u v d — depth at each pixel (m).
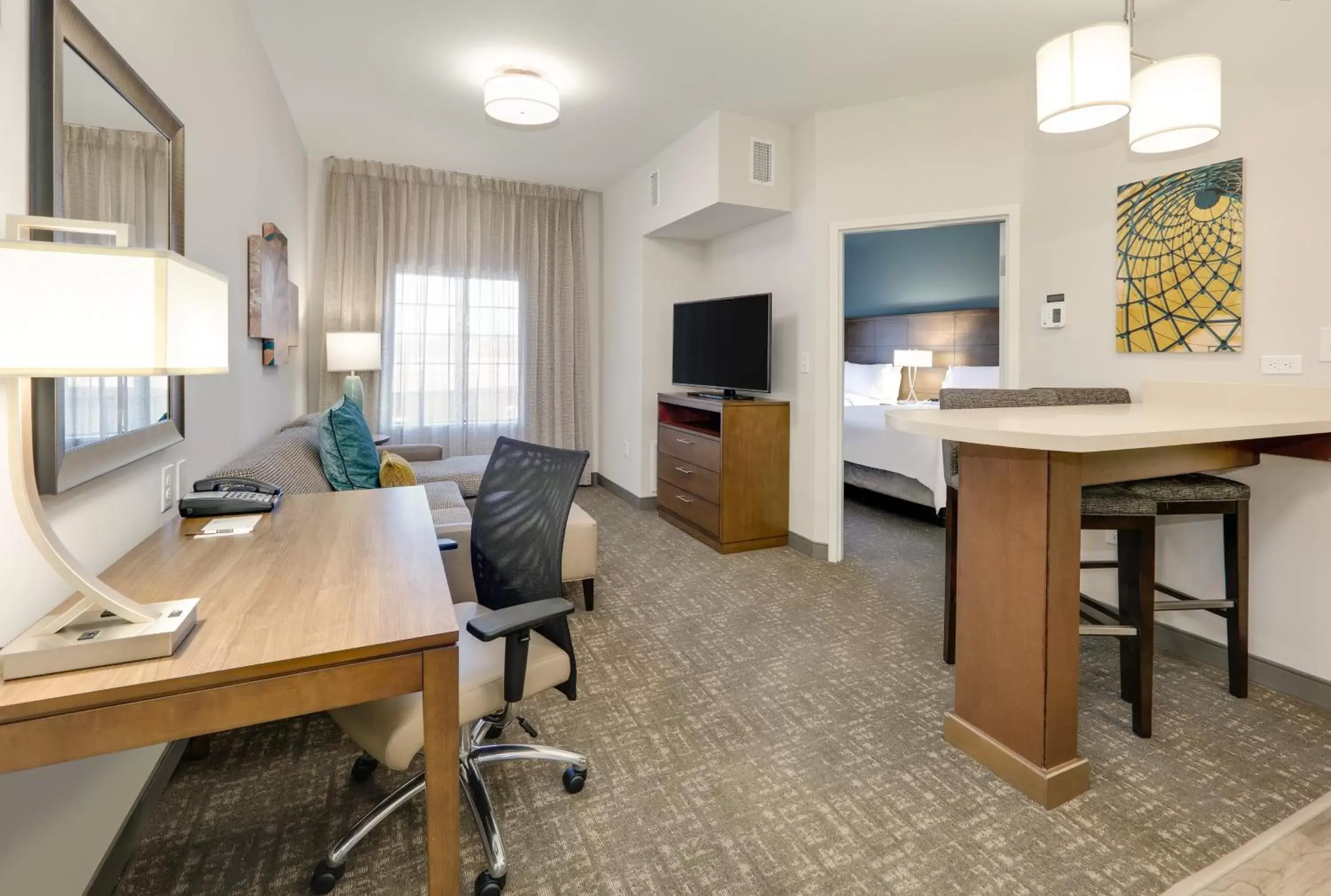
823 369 3.87
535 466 1.83
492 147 4.53
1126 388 2.83
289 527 1.74
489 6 2.77
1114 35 1.74
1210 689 2.36
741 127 3.86
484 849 1.46
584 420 5.81
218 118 2.31
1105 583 2.98
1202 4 2.54
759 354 4.05
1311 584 2.28
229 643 1.02
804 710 2.20
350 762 1.89
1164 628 2.73
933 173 3.50
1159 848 1.55
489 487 1.94
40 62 1.15
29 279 0.84
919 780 1.82
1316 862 1.49
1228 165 2.45
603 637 2.79
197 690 0.92
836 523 3.87
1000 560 1.82
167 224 1.75
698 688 2.35
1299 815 1.65
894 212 3.60
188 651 0.99
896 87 3.46
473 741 1.77
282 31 2.98
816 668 2.51
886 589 3.42
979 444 1.82
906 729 2.08
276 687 0.97
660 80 3.41
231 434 2.50
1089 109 1.95
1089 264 2.97
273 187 3.39
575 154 4.65
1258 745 1.99
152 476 1.69
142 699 0.90
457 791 1.10
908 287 6.45
